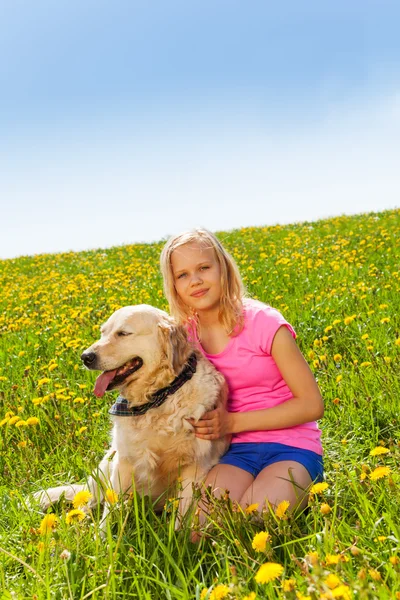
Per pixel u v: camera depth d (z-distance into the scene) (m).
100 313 7.93
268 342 3.35
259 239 14.26
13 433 4.52
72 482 3.78
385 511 2.60
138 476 3.28
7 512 3.29
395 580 2.00
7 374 6.16
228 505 2.59
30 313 9.40
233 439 3.48
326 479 3.41
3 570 2.59
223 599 1.88
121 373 3.34
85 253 17.20
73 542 2.66
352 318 5.70
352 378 4.70
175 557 2.57
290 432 3.32
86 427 4.29
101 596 2.29
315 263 9.71
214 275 3.41
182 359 3.30
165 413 3.24
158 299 8.23
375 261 9.28
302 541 2.49
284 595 1.91
